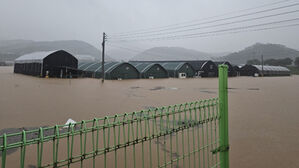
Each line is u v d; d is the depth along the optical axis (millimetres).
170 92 15195
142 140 1995
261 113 8016
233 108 9125
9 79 21984
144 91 15586
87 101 10375
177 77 39250
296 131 5672
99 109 8469
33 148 4207
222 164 2576
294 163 3814
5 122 6297
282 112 8203
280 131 5688
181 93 14617
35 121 6461
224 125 2594
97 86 18078
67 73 27188
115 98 11633
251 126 6191
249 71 51469
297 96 13227
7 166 3482
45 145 4336
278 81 29781
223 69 2617
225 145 2590
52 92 13234
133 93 14148
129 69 31188
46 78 24562
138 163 3684
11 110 7922
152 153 4094
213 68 44719
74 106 8969
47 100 10320
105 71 28703
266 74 51625
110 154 4023
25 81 20094
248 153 4258
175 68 39656
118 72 29469
